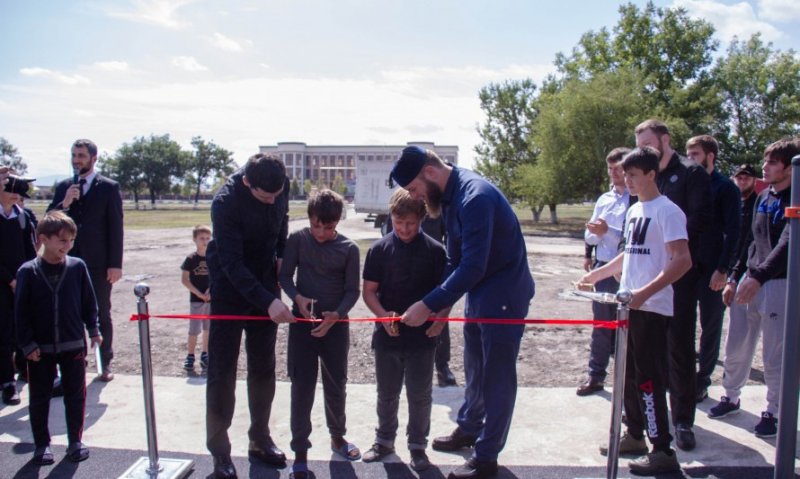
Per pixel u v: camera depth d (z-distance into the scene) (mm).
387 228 15227
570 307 9539
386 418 3848
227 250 3480
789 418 3049
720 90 39531
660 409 3553
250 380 3809
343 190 85688
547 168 35438
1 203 5020
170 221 40469
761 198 4328
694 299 3986
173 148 96812
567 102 33844
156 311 9109
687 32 40281
